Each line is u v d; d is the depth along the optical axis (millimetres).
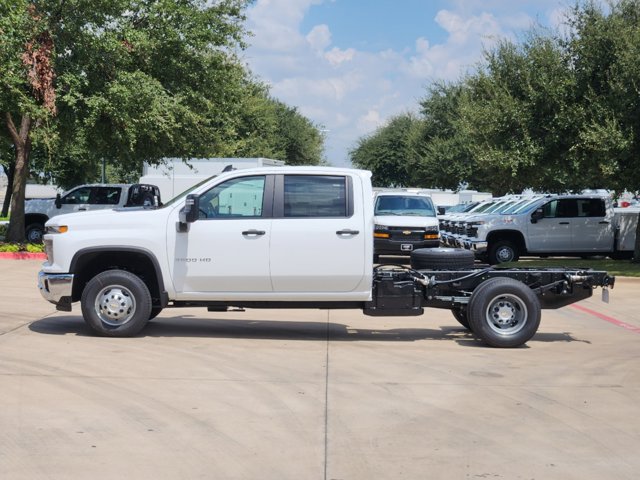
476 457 5387
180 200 9539
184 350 8914
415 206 22719
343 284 9422
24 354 8445
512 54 21469
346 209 9422
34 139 20516
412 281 9656
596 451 5566
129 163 25266
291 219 9359
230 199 9453
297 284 9391
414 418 6332
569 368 8422
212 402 6684
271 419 6223
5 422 5965
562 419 6379
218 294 9438
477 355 9102
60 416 6156
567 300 9969
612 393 7305
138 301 9445
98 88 21047
